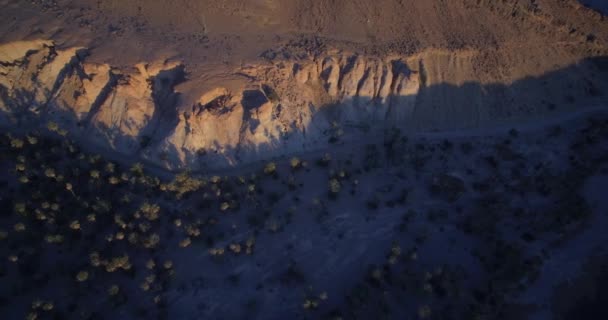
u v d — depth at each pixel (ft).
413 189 245.24
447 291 202.49
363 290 199.93
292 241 223.92
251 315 199.62
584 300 201.26
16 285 201.87
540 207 234.58
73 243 214.48
